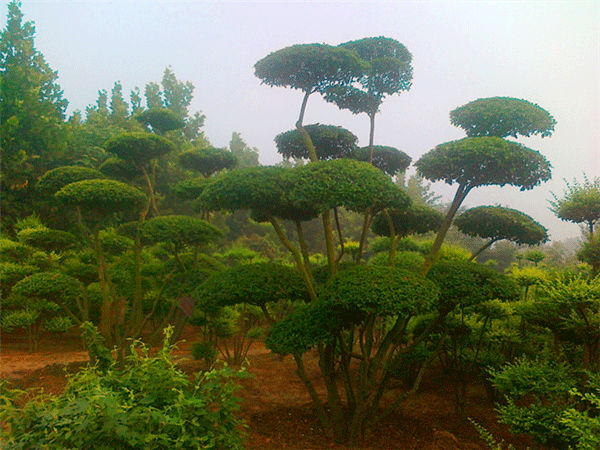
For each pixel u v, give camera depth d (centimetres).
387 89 822
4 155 1727
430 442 650
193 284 930
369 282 555
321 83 747
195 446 344
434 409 809
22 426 328
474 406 823
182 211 2606
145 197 987
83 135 2239
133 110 3288
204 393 395
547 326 743
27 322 1273
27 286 912
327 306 584
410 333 906
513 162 603
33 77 2180
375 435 678
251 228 3628
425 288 559
